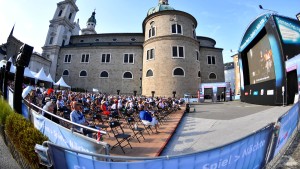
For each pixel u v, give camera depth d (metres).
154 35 34.00
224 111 14.62
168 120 11.27
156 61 31.94
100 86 38.25
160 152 5.61
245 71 21.36
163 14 33.75
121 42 43.94
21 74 6.94
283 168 3.95
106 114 10.17
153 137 7.24
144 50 35.72
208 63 39.41
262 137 3.58
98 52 40.00
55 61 41.44
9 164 4.47
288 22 14.01
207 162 2.58
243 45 20.39
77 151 2.30
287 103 13.08
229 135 7.09
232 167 2.93
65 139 4.03
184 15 34.00
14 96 6.84
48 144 2.50
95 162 2.31
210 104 23.30
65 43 45.38
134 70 37.94
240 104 20.20
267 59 16.19
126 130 8.48
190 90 30.78
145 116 7.71
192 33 34.69
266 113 11.18
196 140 6.86
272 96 15.18
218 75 39.47
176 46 31.72
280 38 13.44
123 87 37.53
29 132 4.02
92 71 39.31
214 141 6.54
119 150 5.77
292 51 13.36
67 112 8.27
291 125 5.60
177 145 6.41
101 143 2.99
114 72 38.41
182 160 2.39
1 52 35.84
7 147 5.48
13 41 38.34
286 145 5.10
